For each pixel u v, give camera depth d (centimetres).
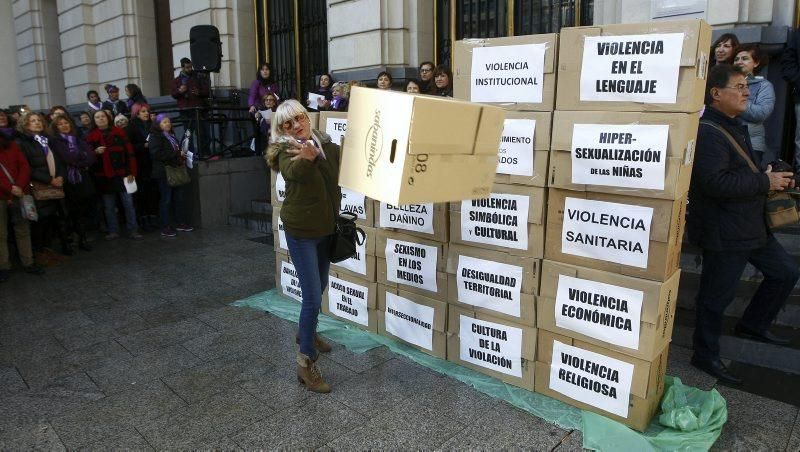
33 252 616
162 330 414
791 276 324
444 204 334
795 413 285
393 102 228
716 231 304
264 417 292
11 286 532
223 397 313
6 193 541
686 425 265
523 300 306
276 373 341
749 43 449
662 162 249
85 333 411
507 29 707
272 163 298
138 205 786
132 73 1283
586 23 646
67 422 291
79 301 485
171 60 1268
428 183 235
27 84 1741
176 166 735
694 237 316
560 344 296
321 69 938
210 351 375
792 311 362
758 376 324
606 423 275
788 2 486
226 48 1025
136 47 1276
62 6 1456
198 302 476
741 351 343
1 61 1781
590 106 269
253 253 643
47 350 382
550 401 302
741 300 376
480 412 293
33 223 612
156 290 512
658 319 260
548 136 285
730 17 477
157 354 372
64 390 325
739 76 292
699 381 319
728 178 289
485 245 318
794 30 490
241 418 291
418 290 360
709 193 297
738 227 299
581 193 278
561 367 297
